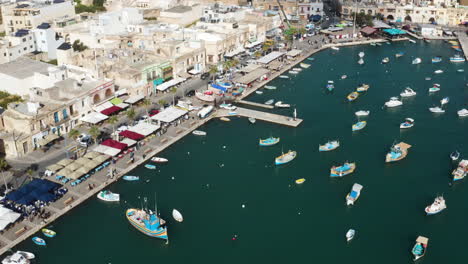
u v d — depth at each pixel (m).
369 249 116.31
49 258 112.38
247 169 151.38
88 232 121.12
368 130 178.75
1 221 116.00
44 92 168.75
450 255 114.25
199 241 118.81
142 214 123.88
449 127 181.38
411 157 158.62
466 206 132.38
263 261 112.50
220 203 133.75
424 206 132.38
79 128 171.88
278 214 129.25
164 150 161.50
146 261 112.38
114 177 141.62
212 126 181.12
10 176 140.75
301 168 152.00
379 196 137.00
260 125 182.38
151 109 189.38
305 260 112.81
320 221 126.50
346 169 147.62
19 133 155.62
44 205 127.69
